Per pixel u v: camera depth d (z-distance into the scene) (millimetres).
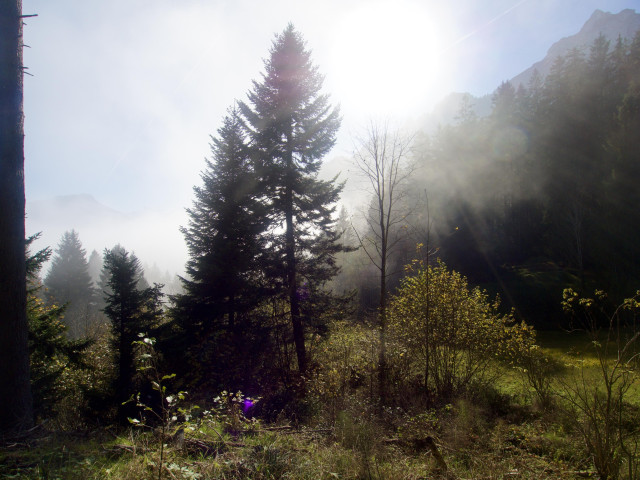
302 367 15250
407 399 9883
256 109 17359
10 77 6895
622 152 32844
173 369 14398
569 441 6430
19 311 6930
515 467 5637
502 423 7949
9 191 6848
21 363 6906
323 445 5828
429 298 11141
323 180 17234
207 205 18078
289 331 16828
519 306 29812
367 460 5113
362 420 7145
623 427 6477
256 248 15977
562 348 17359
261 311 17078
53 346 11648
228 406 7820
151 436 5715
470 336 10773
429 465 5449
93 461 4383
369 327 13242
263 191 16547
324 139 16891
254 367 14656
